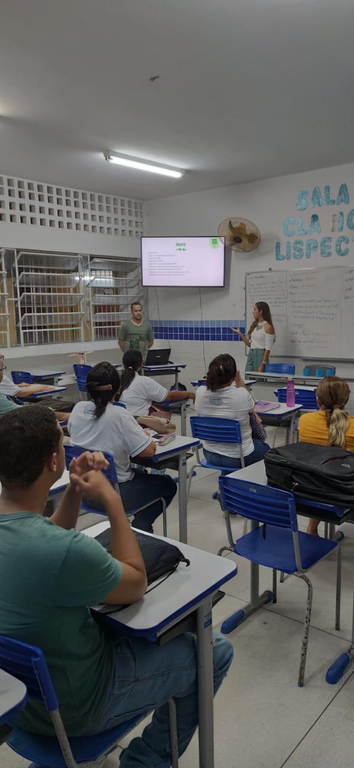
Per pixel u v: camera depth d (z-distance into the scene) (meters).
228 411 3.28
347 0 2.63
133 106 4.00
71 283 6.86
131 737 1.72
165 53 3.18
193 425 3.43
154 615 1.21
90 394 2.62
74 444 2.70
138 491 2.68
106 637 1.25
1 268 6.02
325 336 6.15
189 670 1.35
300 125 4.48
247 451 3.32
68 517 1.33
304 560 2.06
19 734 1.24
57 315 6.76
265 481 2.24
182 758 1.64
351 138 4.86
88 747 1.18
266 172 6.10
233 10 2.72
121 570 1.15
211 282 6.92
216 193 6.92
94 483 1.25
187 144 4.97
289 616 2.39
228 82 3.59
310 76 3.52
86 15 2.74
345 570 2.77
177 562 1.43
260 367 5.93
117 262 7.39
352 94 3.82
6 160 5.40
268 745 1.69
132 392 3.71
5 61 3.23
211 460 3.47
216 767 1.60
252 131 4.62
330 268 6.02
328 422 2.57
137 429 2.61
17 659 1.06
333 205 5.92
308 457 2.07
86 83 3.57
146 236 7.04
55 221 6.54
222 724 1.78
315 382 5.62
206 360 7.42
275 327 6.56
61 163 5.53
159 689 1.29
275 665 2.06
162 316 7.85
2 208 5.97
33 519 1.10
